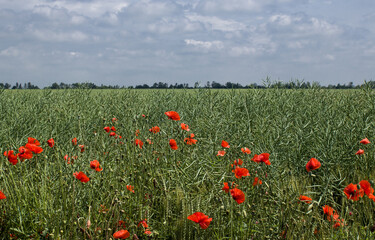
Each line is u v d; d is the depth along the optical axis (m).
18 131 4.91
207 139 4.68
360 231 2.62
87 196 2.94
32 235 2.43
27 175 2.90
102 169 3.13
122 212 2.53
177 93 8.77
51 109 6.18
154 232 2.45
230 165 3.30
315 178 4.20
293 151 4.43
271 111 6.14
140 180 3.16
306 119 5.38
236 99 6.63
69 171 2.90
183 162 3.56
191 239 2.68
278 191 2.82
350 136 4.50
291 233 2.48
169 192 3.03
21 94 8.69
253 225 2.60
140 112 5.77
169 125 5.12
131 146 3.87
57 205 2.59
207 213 2.82
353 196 2.64
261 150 4.09
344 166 4.27
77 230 2.51
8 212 2.56
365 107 5.71
